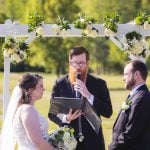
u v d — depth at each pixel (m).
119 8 39.31
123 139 7.57
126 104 7.65
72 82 8.50
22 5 42.09
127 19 39.16
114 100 29.09
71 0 38.06
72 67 8.42
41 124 7.61
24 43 9.89
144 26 10.16
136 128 7.52
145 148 7.57
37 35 9.94
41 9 37.94
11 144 7.88
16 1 42.91
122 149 7.64
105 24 10.06
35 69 52.56
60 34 9.98
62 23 9.95
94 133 8.45
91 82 8.59
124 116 7.64
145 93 7.62
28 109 7.40
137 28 10.24
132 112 7.55
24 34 9.98
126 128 7.58
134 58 10.21
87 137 8.44
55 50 39.44
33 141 7.29
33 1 38.25
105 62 47.72
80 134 8.40
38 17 9.89
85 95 8.28
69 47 39.56
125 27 10.20
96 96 8.55
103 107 8.38
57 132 7.91
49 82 41.22
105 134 17.84
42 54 39.53
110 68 50.69
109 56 45.47
